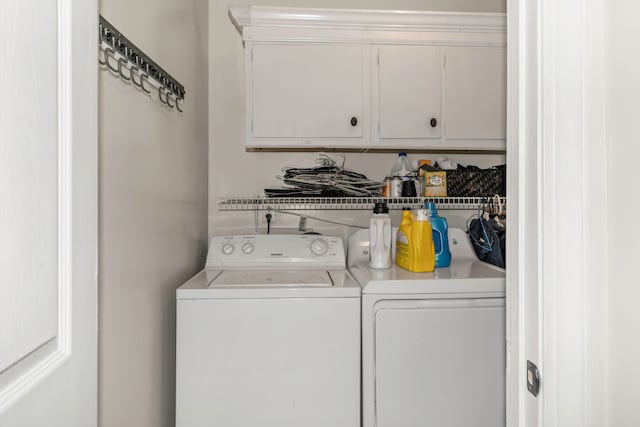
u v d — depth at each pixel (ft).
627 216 1.62
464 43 6.13
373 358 4.37
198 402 4.18
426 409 4.40
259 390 4.23
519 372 1.90
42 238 1.57
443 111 6.15
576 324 1.73
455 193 6.59
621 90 1.63
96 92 2.07
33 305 1.51
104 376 3.08
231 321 4.23
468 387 4.43
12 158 1.38
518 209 1.90
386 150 7.12
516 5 1.89
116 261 3.28
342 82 5.98
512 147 1.94
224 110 6.97
